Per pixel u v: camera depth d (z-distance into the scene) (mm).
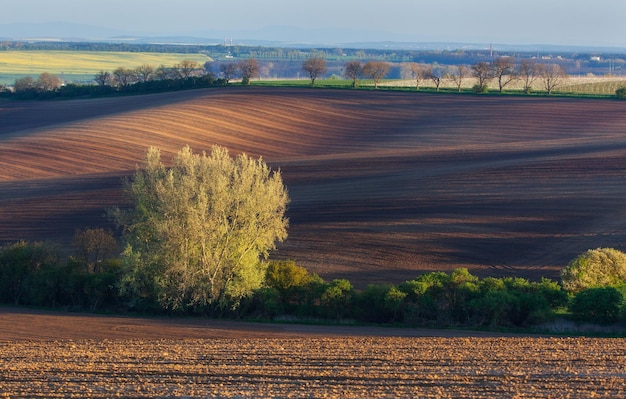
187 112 95812
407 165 67250
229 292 30672
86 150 76625
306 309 30469
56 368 21719
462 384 19797
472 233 44344
